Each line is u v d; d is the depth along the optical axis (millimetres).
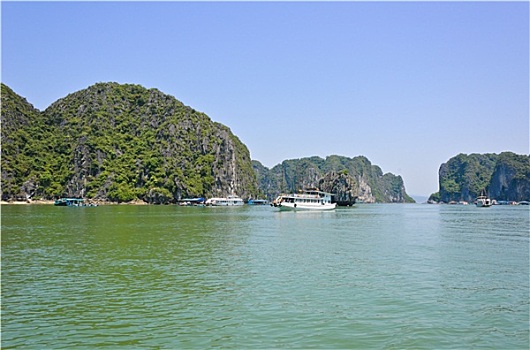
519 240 56375
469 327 21578
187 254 42938
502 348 19156
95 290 28172
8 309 24203
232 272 33750
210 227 76625
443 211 180000
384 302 25516
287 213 135875
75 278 31672
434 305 25016
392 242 53719
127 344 19516
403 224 88250
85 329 21250
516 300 26141
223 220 97875
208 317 22844
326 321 22219
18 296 26781
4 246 48312
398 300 25953
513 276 32719
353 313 23469
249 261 38812
